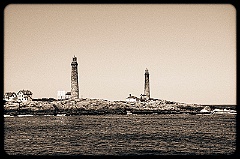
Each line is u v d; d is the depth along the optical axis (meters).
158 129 63.47
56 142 41.94
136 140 43.69
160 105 158.62
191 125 74.62
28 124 77.81
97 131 59.03
